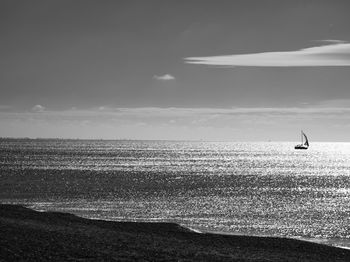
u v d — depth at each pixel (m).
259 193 96.94
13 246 31.38
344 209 74.88
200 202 79.88
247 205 77.56
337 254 39.81
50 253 30.53
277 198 88.81
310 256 38.25
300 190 105.31
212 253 35.62
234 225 58.59
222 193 95.31
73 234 38.44
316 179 138.62
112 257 30.80
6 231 36.41
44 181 111.81
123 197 84.62
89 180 117.56
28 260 28.47
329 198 90.44
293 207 76.44
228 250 38.09
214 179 130.00
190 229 50.09
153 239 40.44
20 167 158.25
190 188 104.25
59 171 144.38
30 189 94.31
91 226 45.88
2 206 55.00
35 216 48.88
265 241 43.97
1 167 155.75
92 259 29.91
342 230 56.62
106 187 101.75
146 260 30.80
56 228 41.19
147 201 79.69
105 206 72.44
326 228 57.69
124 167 174.25
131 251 33.34
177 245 38.19
